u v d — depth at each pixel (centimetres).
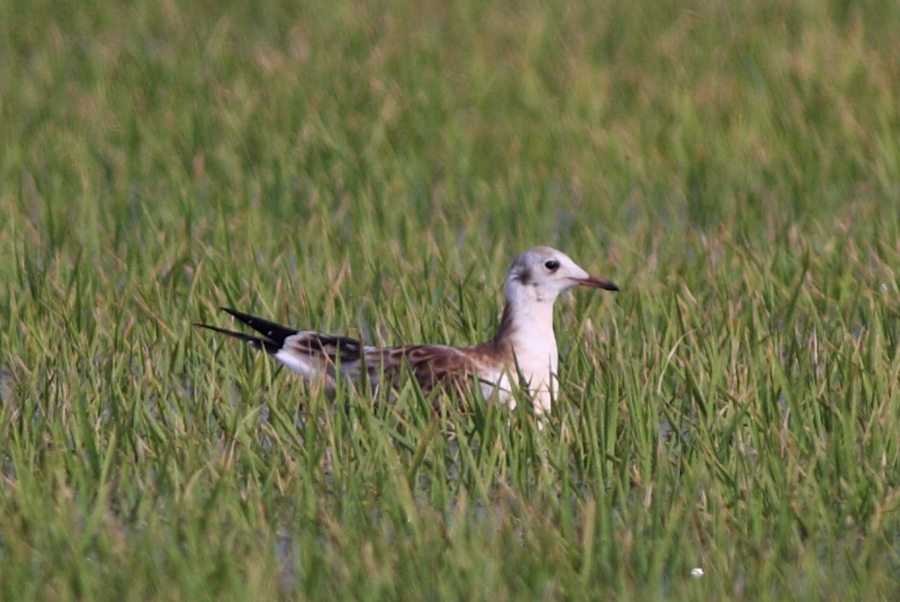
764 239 1652
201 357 1288
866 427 1117
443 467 1032
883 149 1933
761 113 2153
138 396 1155
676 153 2012
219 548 923
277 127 2141
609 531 943
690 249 1669
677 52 2573
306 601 881
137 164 2002
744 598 891
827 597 893
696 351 1252
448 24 2886
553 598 886
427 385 1227
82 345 1301
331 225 1683
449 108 2250
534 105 2266
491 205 1800
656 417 1108
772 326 1370
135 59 2591
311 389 1165
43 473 1057
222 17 2984
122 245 1672
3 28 2888
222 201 1788
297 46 2692
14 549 923
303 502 1003
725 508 984
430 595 888
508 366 1240
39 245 1658
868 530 961
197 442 1087
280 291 1456
